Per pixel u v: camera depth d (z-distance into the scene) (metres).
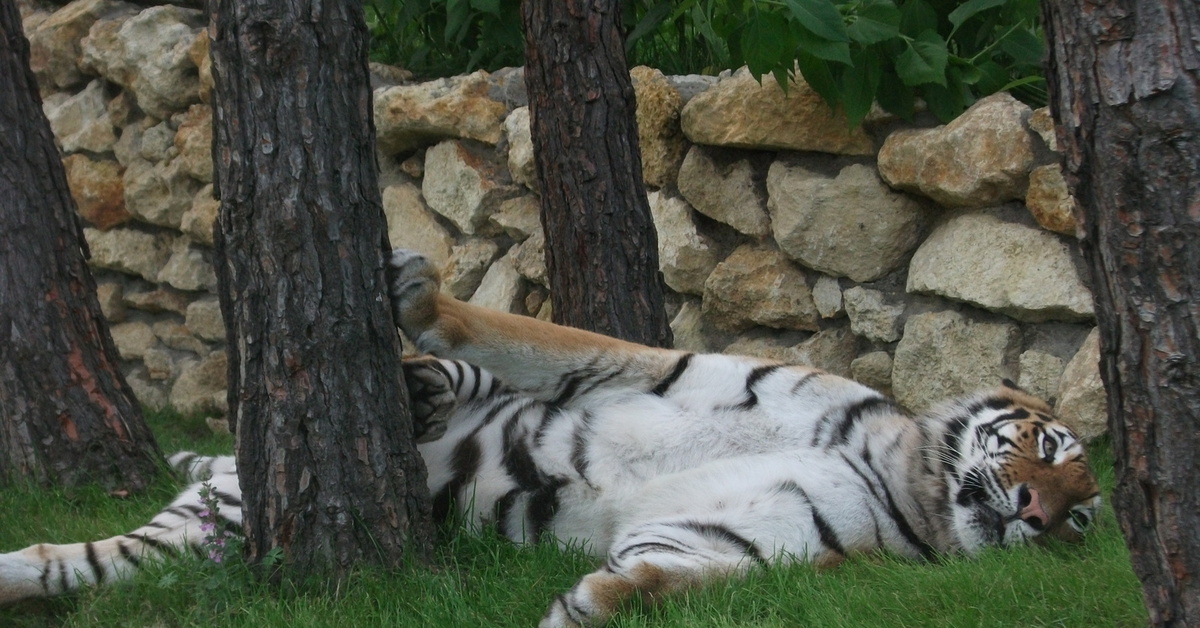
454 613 5.14
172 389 12.84
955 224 8.38
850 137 8.70
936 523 6.42
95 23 13.16
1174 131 3.32
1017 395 6.67
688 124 9.32
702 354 6.66
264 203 5.15
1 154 7.66
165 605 5.54
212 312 12.33
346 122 5.25
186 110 12.35
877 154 8.69
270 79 5.09
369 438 5.39
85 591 5.89
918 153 8.27
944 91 8.51
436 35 11.66
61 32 13.36
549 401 6.47
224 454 9.66
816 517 6.09
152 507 7.39
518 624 5.22
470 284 10.46
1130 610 4.76
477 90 10.37
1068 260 7.80
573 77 7.87
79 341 7.94
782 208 8.97
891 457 6.49
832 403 6.57
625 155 8.02
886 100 8.55
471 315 6.06
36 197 7.80
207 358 12.42
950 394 8.35
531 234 10.05
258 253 5.19
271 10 5.04
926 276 8.44
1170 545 3.60
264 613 5.14
